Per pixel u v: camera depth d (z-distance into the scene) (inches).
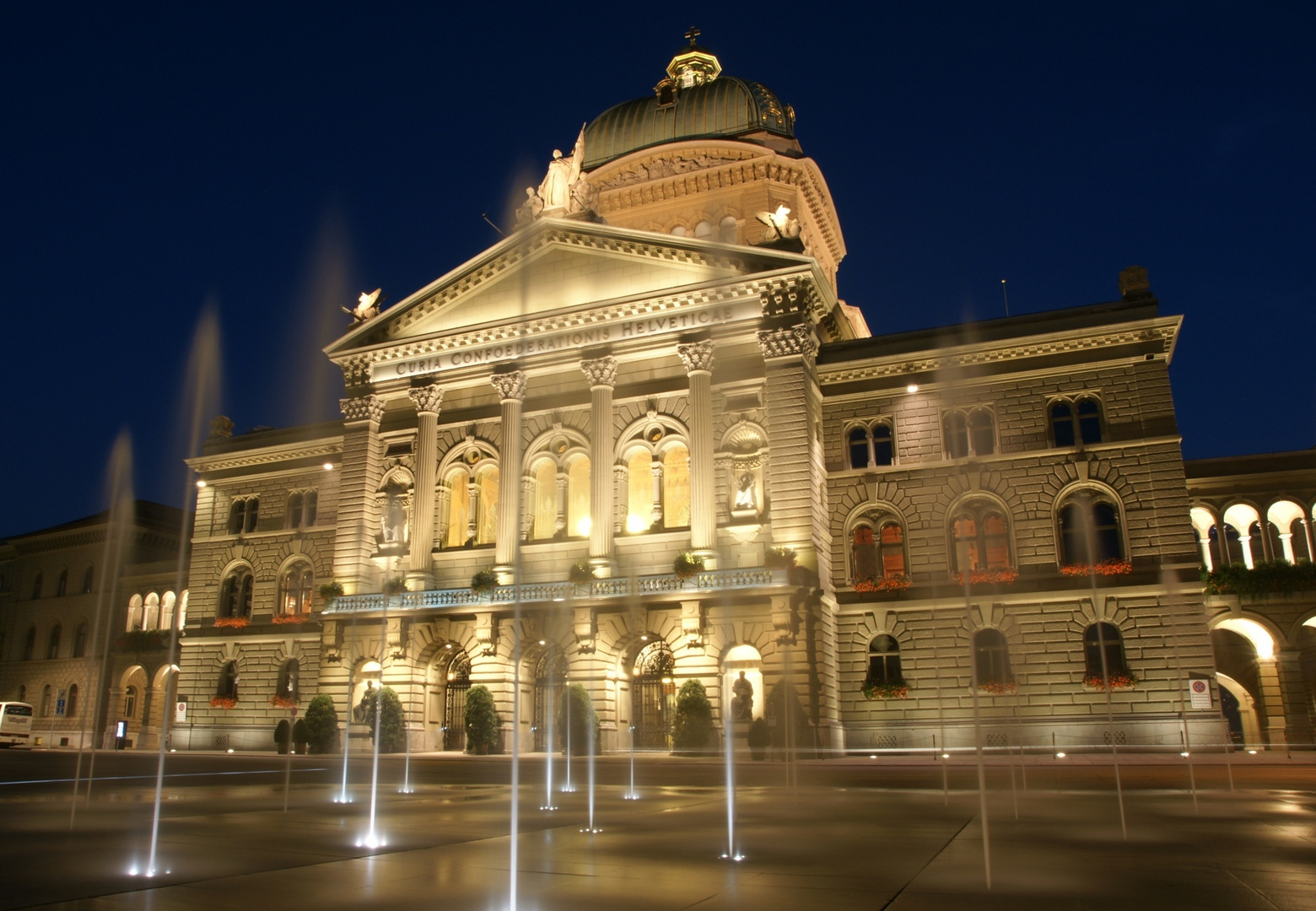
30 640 2844.5
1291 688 1536.7
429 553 1860.2
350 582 1903.3
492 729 1646.2
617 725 1644.9
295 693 2082.9
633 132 2470.5
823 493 1727.4
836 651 1681.8
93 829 634.8
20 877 438.3
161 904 372.5
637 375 1803.6
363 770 1375.5
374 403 1979.6
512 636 1705.2
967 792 944.9
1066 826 629.6
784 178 2287.2
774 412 1659.7
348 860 487.5
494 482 1895.9
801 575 1561.3
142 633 2501.2
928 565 1678.2
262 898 387.5
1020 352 1699.1
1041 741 1553.9
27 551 2925.7
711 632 1579.7
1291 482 1659.7
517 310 1900.8
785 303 1696.6
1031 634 1599.4
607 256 1855.3
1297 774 1045.8
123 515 2800.2
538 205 1945.1
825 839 565.9
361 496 1941.4
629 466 1790.1
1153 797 852.6
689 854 506.9
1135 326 1627.7
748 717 1533.0
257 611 2190.0
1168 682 1512.1
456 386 1932.8
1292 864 462.3
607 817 700.7
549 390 1876.2
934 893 389.4
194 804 834.2
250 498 2285.9
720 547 1660.9
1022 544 1633.9
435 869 459.2
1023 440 1670.8
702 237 2285.9
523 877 433.7
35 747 2588.6
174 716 2255.2
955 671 1622.8
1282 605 1566.2
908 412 1745.8
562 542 1772.9
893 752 1594.5
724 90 2447.1
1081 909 355.6
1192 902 369.4
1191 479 1702.8
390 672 1779.0
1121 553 1589.6
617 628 1641.2
